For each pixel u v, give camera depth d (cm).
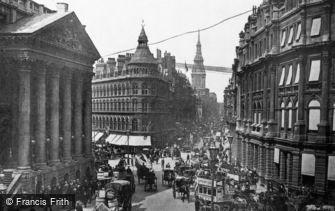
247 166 4966
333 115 3180
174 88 10156
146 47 8075
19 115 3425
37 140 3612
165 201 3588
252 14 5234
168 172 4484
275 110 4009
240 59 5962
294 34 3547
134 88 7812
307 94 3312
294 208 2686
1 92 3547
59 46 3825
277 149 3862
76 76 4531
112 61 8938
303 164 3303
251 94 4941
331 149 3161
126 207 2950
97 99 8950
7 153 3528
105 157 6650
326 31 3153
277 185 3638
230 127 7106
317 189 3172
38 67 3609
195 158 6359
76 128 4500
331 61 3167
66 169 4044
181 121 10681
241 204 2756
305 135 3325
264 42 4369
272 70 4009
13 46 3369
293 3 3634
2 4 3572
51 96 3869
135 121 7806
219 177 3278
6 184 3225
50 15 3969
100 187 3797
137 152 7506
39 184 3434
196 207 2941
